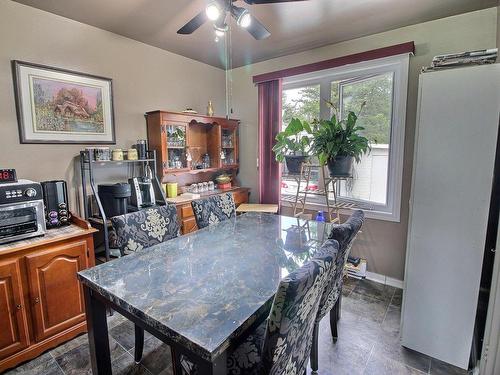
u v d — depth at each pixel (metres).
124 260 1.43
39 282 1.74
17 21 2.01
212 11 1.52
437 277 1.62
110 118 2.57
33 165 2.15
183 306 1.01
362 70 2.70
